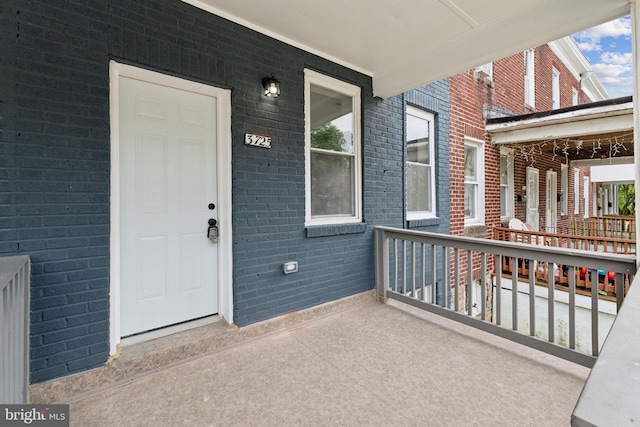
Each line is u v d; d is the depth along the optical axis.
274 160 2.94
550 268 2.42
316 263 3.28
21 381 1.69
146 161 2.44
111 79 2.17
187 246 2.66
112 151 2.19
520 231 5.26
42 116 1.90
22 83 1.84
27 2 1.85
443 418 1.78
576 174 10.77
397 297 3.59
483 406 1.88
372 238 3.84
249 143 2.75
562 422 1.74
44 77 1.90
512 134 5.47
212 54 2.54
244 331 2.73
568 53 9.22
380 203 3.92
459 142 5.09
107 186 2.13
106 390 2.05
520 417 1.79
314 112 3.38
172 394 2.01
